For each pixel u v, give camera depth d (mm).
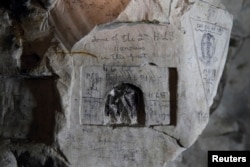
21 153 3037
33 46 2951
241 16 3969
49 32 2932
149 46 2938
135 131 2986
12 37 2996
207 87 3133
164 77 2975
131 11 2877
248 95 4094
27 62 2973
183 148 3047
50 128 2963
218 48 3209
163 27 2934
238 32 4027
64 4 2922
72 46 2889
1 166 3057
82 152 2963
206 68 3119
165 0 2920
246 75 4094
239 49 4074
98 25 2857
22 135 3047
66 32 2906
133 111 3016
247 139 4113
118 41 2920
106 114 2994
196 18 3043
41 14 2943
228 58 4074
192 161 4062
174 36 2943
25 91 3045
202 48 3092
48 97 2977
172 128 2988
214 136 4090
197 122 3049
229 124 4113
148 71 2959
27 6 2967
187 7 2979
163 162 3012
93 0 2891
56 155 2969
